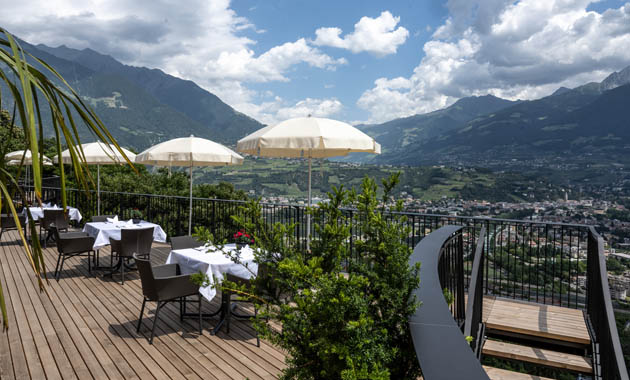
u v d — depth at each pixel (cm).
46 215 779
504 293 515
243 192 1816
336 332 125
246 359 344
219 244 194
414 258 172
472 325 342
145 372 318
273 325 415
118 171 1741
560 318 423
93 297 507
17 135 1227
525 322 408
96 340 379
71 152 129
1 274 605
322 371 127
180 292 388
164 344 373
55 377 308
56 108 124
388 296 129
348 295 127
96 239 606
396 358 122
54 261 693
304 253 170
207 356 349
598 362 333
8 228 775
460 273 353
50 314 445
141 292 531
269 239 169
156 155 619
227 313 401
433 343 92
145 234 571
